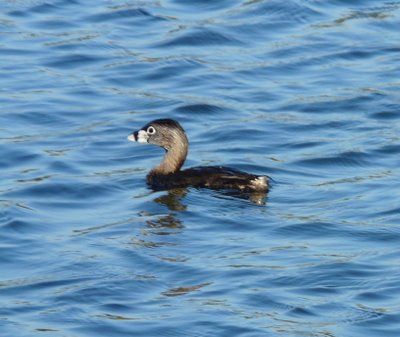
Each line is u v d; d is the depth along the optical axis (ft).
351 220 66.59
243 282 59.06
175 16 99.96
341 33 97.50
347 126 82.53
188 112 84.53
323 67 92.22
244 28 97.96
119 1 102.27
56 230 65.46
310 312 56.39
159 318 55.62
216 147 79.00
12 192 70.64
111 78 89.76
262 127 82.02
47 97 86.17
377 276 59.82
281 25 98.89
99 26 98.02
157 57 93.04
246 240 64.13
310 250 62.80
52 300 57.47
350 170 75.31
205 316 55.72
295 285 58.90
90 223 66.44
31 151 77.46
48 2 101.55
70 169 74.69
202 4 101.96
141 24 98.53
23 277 59.98
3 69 90.58
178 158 73.00
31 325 55.11
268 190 70.64
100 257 61.87
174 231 65.05
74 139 79.82
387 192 70.64
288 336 54.13
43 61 92.17
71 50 93.81
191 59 92.84
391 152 77.61
